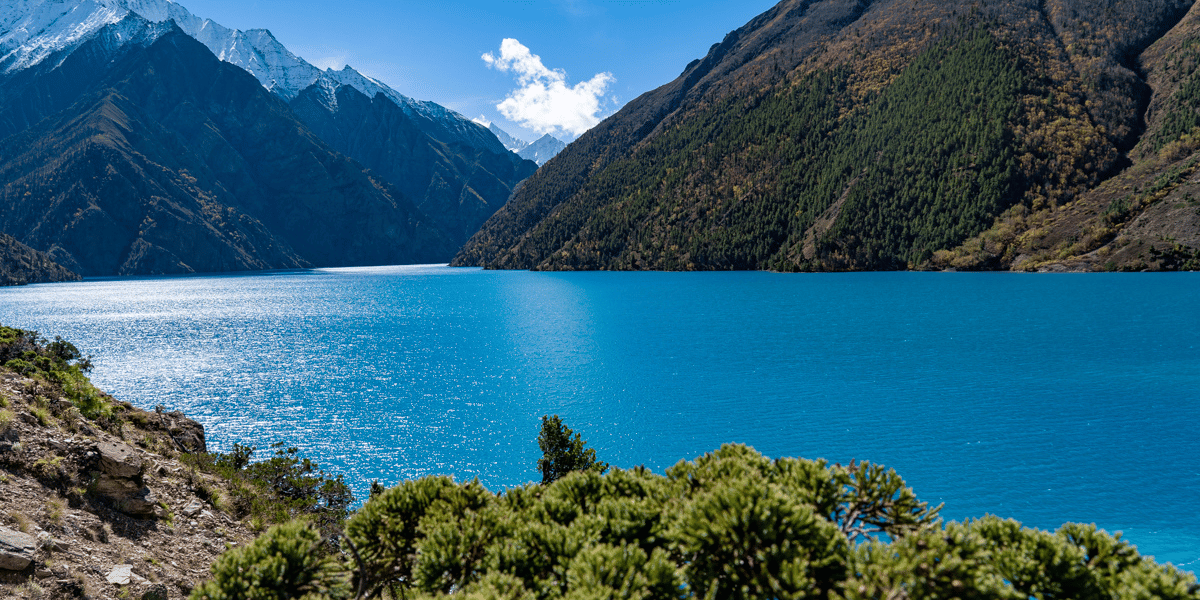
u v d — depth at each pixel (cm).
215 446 6172
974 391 7700
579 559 644
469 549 766
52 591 1178
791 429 6444
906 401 7344
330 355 11638
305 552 775
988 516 692
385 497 912
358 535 882
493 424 6944
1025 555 625
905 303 16888
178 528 1727
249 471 2691
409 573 880
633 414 7238
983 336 11625
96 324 16362
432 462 5722
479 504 892
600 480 869
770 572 602
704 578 631
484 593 628
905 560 552
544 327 14988
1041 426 6184
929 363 9488
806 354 10569
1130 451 5388
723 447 898
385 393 8481
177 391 8638
